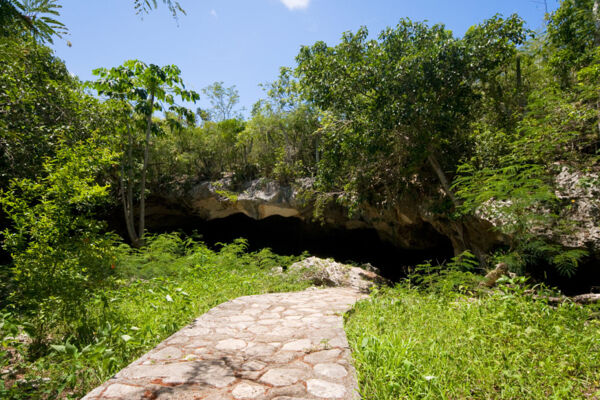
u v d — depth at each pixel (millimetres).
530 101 7684
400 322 3570
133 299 4410
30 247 3801
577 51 9359
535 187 5379
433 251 13281
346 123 9422
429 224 11938
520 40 8172
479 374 2342
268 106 15469
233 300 5215
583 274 7020
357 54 9148
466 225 8953
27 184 3904
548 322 3074
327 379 2395
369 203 12039
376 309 4152
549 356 2479
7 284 4859
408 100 8023
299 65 9539
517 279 3619
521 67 11383
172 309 4262
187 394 2229
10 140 6863
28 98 7234
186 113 13797
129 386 2350
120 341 3131
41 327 3471
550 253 6086
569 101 7684
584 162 6973
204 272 6684
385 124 7988
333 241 17781
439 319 3631
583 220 6379
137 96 12570
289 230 18734
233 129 18000
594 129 7172
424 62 7949
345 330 3516
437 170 8922
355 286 7988
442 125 8242
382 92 8320
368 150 8438
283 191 14875
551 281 7383
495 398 2129
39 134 7801
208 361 2783
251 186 15719
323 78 8883
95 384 2584
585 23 9141
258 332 3576
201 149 17453
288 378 2428
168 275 7312
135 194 14852
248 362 2752
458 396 2123
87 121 9719
